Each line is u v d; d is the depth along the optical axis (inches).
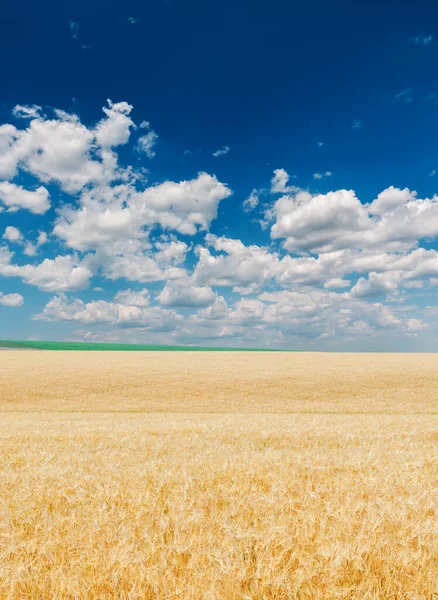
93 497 202.4
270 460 294.5
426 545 138.9
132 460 310.0
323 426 572.4
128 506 187.5
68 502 195.6
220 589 114.4
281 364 2181.3
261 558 129.0
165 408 1152.8
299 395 1327.5
